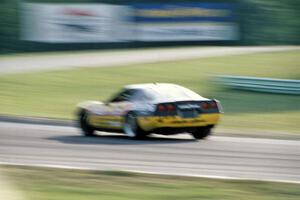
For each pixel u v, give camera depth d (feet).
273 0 411.34
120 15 385.70
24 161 109.19
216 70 306.14
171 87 147.54
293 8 411.75
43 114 211.00
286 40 403.75
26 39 381.40
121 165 105.09
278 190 83.25
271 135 162.50
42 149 124.77
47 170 95.20
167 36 389.39
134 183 86.48
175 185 85.51
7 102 236.02
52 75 295.28
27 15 381.40
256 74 296.71
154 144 133.39
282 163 109.50
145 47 388.57
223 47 387.96
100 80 286.25
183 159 111.96
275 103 231.91
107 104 152.25
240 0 398.42
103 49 385.09
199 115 140.46
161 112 138.51
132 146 129.39
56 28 381.40
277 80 251.80
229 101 238.48
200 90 264.31
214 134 163.53
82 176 90.89
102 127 152.87
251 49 376.27
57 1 392.27
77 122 175.11
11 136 149.38
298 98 242.37
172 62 327.47
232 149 127.13
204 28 392.68
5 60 350.64
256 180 88.89
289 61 326.85
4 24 382.63
